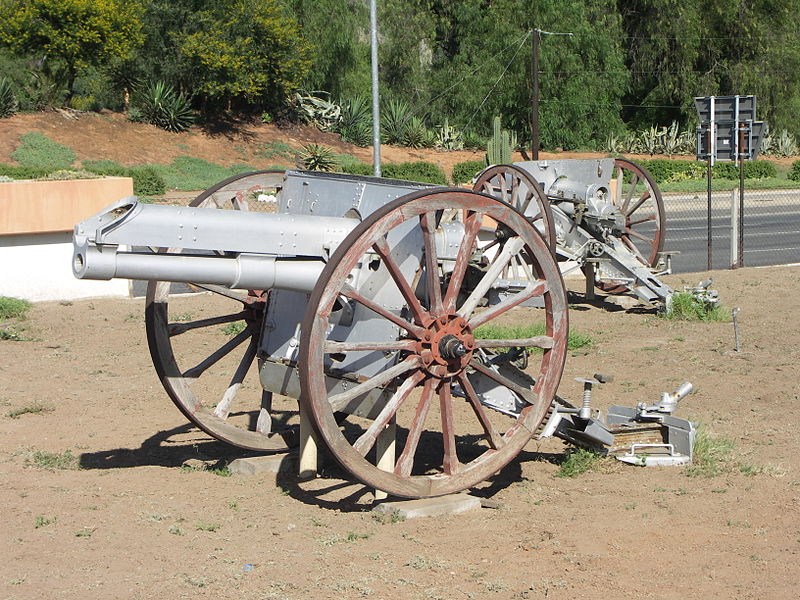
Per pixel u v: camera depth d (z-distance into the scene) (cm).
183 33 4378
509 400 674
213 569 521
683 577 508
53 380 1018
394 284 620
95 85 4269
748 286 1638
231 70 4350
